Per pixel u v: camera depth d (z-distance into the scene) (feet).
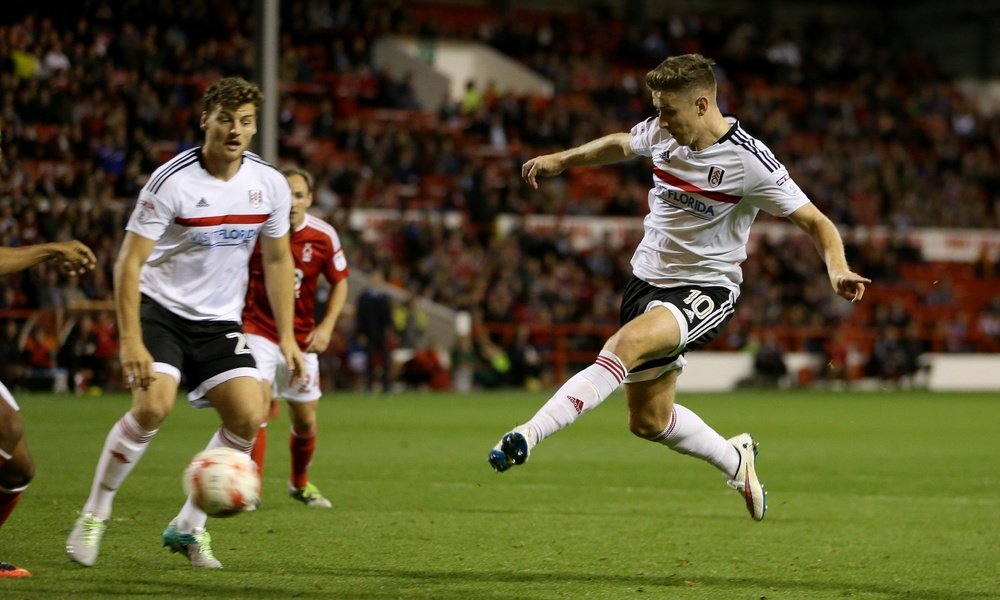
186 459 115.96
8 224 220.43
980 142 411.95
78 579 57.16
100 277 223.71
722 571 63.77
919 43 487.61
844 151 379.14
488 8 439.63
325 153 309.01
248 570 61.00
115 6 316.40
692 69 61.05
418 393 241.96
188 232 59.36
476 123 341.21
